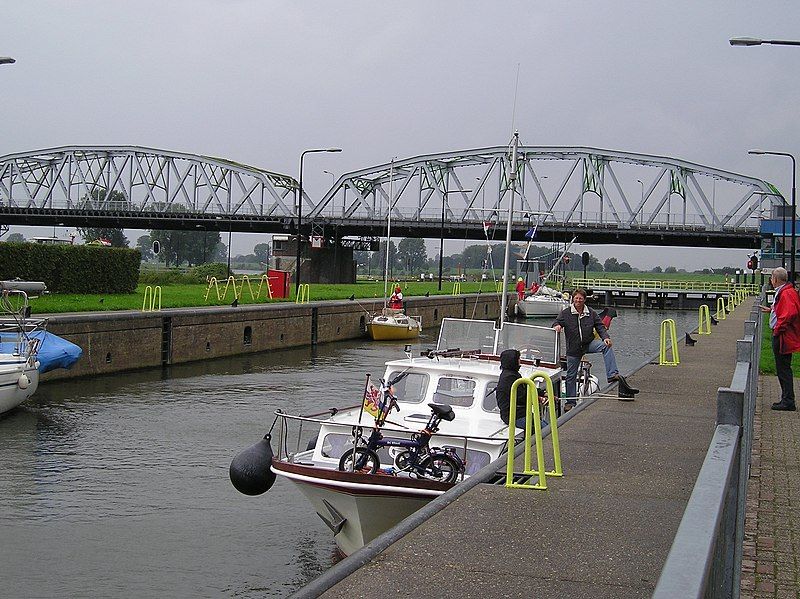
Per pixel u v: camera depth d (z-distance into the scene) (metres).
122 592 12.28
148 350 36.12
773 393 18.84
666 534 7.92
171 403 26.92
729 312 50.38
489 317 83.12
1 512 15.59
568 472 10.30
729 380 18.97
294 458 13.98
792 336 15.93
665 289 108.12
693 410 14.97
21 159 121.81
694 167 103.88
